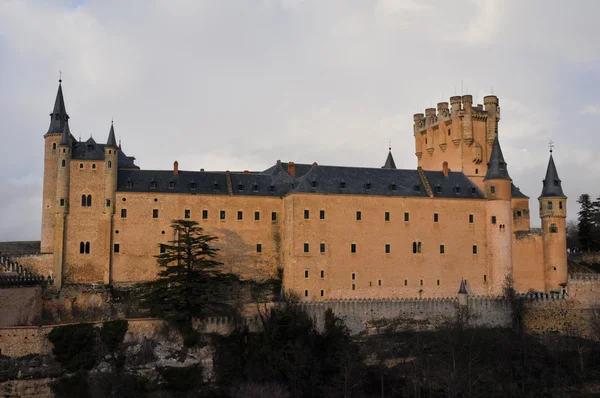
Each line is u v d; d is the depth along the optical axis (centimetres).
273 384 8369
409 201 10612
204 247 9362
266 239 10631
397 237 10488
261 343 8938
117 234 10075
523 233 11162
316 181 10406
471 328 10106
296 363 8650
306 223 10131
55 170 10281
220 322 9106
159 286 9081
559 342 10131
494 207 10894
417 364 9038
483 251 10825
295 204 10125
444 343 9519
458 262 10681
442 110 12194
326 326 9650
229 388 8494
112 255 10019
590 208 13762
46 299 9538
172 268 9025
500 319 10394
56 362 8281
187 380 8569
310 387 8594
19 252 10588
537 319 10475
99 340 8544
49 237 10181
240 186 10756
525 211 11756
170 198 10306
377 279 10312
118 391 8188
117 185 10219
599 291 10656
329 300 9975
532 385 9131
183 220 9712
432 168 12488
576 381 9181
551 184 11206
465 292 10331
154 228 10212
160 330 8819
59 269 9762
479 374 8731
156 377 8512
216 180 10756
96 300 9719
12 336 8225
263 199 10688
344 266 10200
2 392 7969
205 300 9250
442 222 10712
